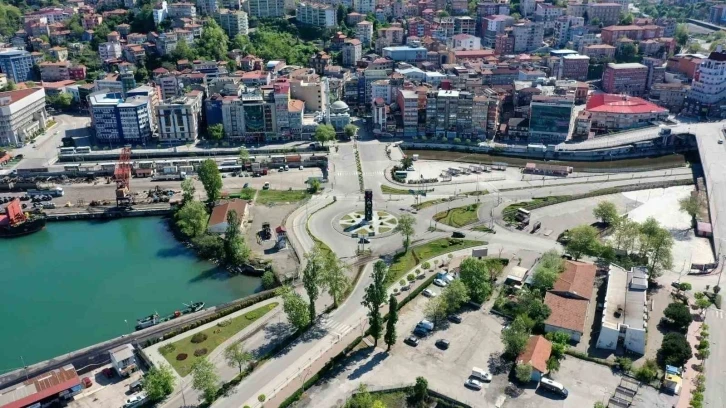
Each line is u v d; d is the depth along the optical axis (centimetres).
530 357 19950
